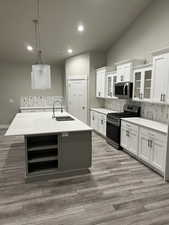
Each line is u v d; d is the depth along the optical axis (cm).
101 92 586
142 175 310
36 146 291
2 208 222
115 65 525
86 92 634
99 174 314
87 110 641
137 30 448
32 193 255
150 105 407
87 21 443
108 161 370
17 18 413
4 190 263
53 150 323
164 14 359
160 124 346
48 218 205
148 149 330
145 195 250
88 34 504
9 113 680
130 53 483
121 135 427
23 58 633
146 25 413
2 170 326
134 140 374
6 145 467
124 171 325
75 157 307
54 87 721
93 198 244
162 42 368
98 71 601
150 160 325
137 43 451
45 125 318
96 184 280
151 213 214
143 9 416
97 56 616
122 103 533
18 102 683
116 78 502
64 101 732
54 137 325
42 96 709
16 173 316
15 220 202
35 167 302
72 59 647
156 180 293
